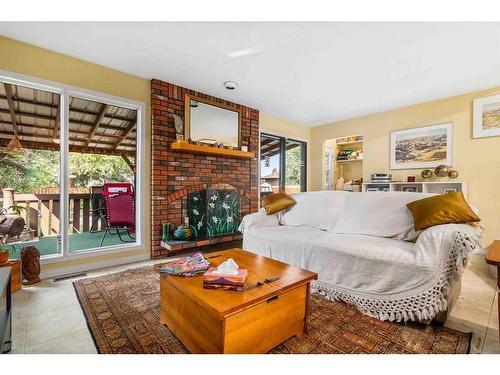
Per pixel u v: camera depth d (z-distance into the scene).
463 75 3.02
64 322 1.64
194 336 1.30
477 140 3.46
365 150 4.68
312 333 1.53
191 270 1.50
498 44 2.35
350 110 4.41
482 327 1.59
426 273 1.58
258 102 4.04
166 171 3.25
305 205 3.05
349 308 1.88
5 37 2.27
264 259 1.83
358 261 1.88
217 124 3.81
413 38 2.27
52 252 3.14
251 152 4.09
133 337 1.47
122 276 2.48
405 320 1.63
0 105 3.10
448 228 1.67
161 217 3.21
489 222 3.35
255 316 1.25
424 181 3.90
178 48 2.46
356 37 2.27
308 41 2.33
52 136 3.45
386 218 2.30
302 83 3.30
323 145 5.39
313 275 1.50
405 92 3.58
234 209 3.97
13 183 2.98
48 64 2.48
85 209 4.50
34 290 2.13
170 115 3.29
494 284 2.32
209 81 3.25
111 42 2.36
